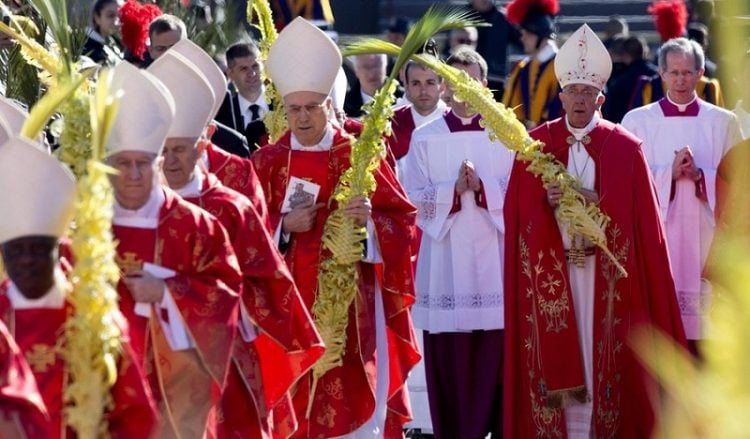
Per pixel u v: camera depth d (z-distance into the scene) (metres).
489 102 23.67
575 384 24.34
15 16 24.94
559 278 24.27
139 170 15.25
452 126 29.20
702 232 28.91
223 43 32.25
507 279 24.81
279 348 19.00
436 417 29.44
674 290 24.56
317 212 22.27
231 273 15.78
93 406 13.09
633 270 24.34
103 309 13.00
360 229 22.02
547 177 23.72
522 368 24.80
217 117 30.53
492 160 29.00
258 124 29.45
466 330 28.84
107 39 30.58
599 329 24.42
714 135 29.50
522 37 39.06
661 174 28.94
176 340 15.27
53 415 13.27
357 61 34.38
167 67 17.34
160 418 15.14
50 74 19.08
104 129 13.12
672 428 4.91
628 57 38.09
